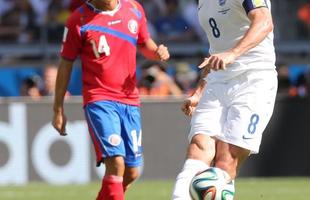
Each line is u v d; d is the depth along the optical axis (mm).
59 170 45812
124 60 23500
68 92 56625
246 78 19719
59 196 38000
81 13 23453
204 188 18172
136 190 40812
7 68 59094
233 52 18016
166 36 63500
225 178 18672
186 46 62656
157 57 24516
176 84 53969
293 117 48438
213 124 19734
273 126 48156
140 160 24125
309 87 55906
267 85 19766
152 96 50688
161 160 46906
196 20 64500
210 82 20312
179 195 18922
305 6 64875
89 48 23328
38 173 45656
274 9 64688
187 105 21266
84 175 46000
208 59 17812
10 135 45406
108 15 23469
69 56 23406
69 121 45781
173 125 47062
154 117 46844
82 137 45938
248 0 18938
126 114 23547
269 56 19891
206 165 19250
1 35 62375
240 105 19578
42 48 61625
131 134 23703
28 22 62719
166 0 64688
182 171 19312
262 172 48094
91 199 36594
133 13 23859
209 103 20031
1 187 43125
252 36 18344
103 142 23016
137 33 23875
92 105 23250
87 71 23469
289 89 55375
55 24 62562
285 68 55844
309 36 64312
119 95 23344
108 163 23125
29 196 38094
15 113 45500
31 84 53531
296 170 48500
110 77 23281
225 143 19453
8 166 45375
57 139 45781
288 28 64438
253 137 19453
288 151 48344
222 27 19922
